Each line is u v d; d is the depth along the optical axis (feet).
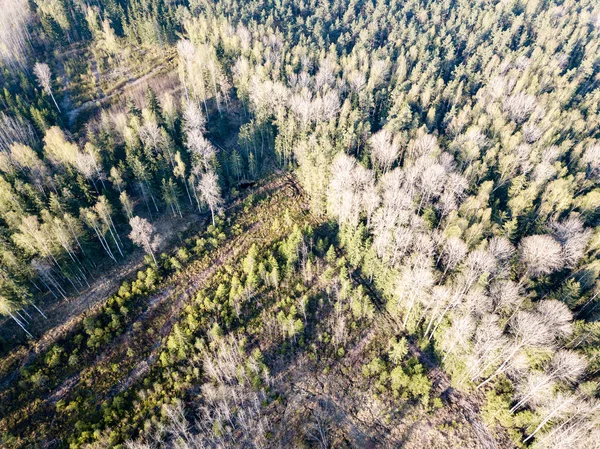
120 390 191.21
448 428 175.63
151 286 229.86
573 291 192.13
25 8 437.17
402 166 298.76
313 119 322.75
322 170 262.26
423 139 279.08
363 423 179.73
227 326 210.38
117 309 219.41
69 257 228.02
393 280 215.10
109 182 281.54
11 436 172.45
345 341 206.59
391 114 317.63
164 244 258.98
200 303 220.43
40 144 309.42
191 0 452.76
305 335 210.18
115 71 391.86
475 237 216.95
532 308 188.24
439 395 185.98
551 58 412.36
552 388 158.20
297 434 176.76
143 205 280.72
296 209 285.64
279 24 465.47
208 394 182.80
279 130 319.06
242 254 253.85
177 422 169.99
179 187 281.54
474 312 185.68
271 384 191.31
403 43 449.06
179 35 426.92
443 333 192.03
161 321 219.20
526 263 213.05
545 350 165.58
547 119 324.19
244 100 354.33
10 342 201.77
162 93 372.79
